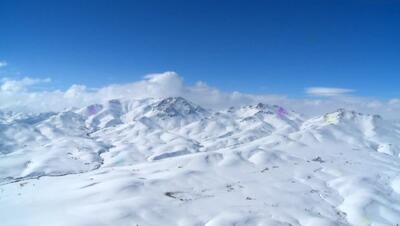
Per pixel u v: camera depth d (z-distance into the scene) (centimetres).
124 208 17100
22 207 19150
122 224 15512
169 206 18262
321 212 19975
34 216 17388
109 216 16175
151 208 17488
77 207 18262
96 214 16600
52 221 16262
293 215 18462
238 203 19838
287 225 16612
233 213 17438
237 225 16000
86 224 15312
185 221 16375
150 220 16162
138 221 15912
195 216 17162
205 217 17125
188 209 18125
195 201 19662
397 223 19050
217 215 17412
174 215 17075
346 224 18250
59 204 19100
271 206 19738
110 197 19662
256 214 17725
